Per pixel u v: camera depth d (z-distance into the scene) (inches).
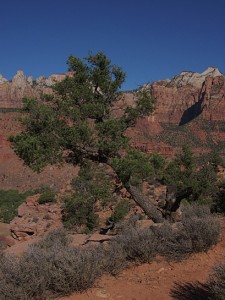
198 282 230.8
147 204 530.3
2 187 4025.6
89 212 1213.7
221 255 269.4
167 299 213.3
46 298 223.3
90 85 534.6
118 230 588.4
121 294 225.8
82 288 231.1
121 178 493.4
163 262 277.6
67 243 506.9
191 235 287.1
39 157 491.5
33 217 1560.0
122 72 561.6
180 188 604.4
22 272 225.3
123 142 499.5
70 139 475.8
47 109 492.7
